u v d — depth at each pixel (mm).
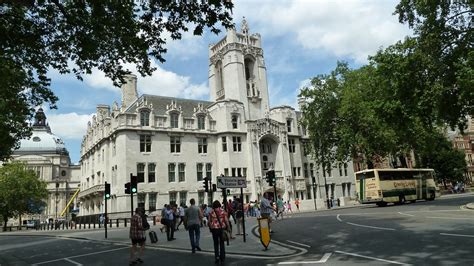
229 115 56594
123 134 48438
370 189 41250
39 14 14586
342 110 47781
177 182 51188
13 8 13992
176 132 52406
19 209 74375
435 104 28500
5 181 72250
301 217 31172
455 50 26406
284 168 58844
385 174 41688
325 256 12234
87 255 17734
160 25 14562
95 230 37250
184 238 21688
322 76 54219
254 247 15555
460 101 26828
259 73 65938
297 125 65625
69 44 15688
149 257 15469
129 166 47875
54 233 38719
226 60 63719
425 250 11617
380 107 34125
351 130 48688
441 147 80812
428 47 27234
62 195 120562
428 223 18297
